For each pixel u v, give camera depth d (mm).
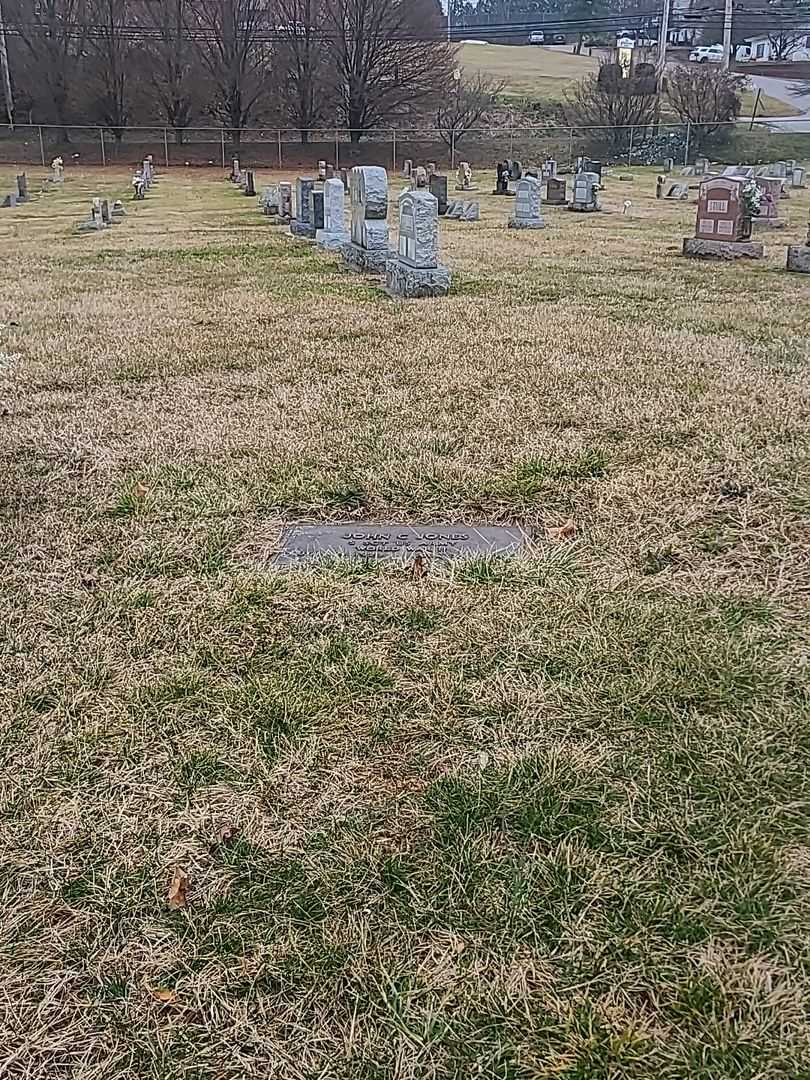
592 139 46719
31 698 3199
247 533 4477
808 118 52969
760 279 12133
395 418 6078
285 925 2303
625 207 24281
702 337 8484
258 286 11641
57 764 2869
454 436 5715
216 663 3400
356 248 13117
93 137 46844
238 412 6301
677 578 4000
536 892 2379
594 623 3602
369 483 4980
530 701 3137
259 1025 2062
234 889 2414
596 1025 2037
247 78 48188
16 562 4180
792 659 3363
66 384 7109
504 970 2170
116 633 3611
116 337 8688
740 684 3211
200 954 2230
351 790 2762
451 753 2906
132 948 2248
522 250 15305
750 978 2133
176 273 12969
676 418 6000
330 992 2131
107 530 4496
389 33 47594
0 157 43188
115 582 4008
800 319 9430
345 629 3600
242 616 3707
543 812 2633
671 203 26344
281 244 16328
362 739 2982
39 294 11227
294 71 48594
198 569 4117
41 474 5238
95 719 3080
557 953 2211
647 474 5102
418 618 3658
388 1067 1966
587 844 2527
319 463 5285
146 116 48594
